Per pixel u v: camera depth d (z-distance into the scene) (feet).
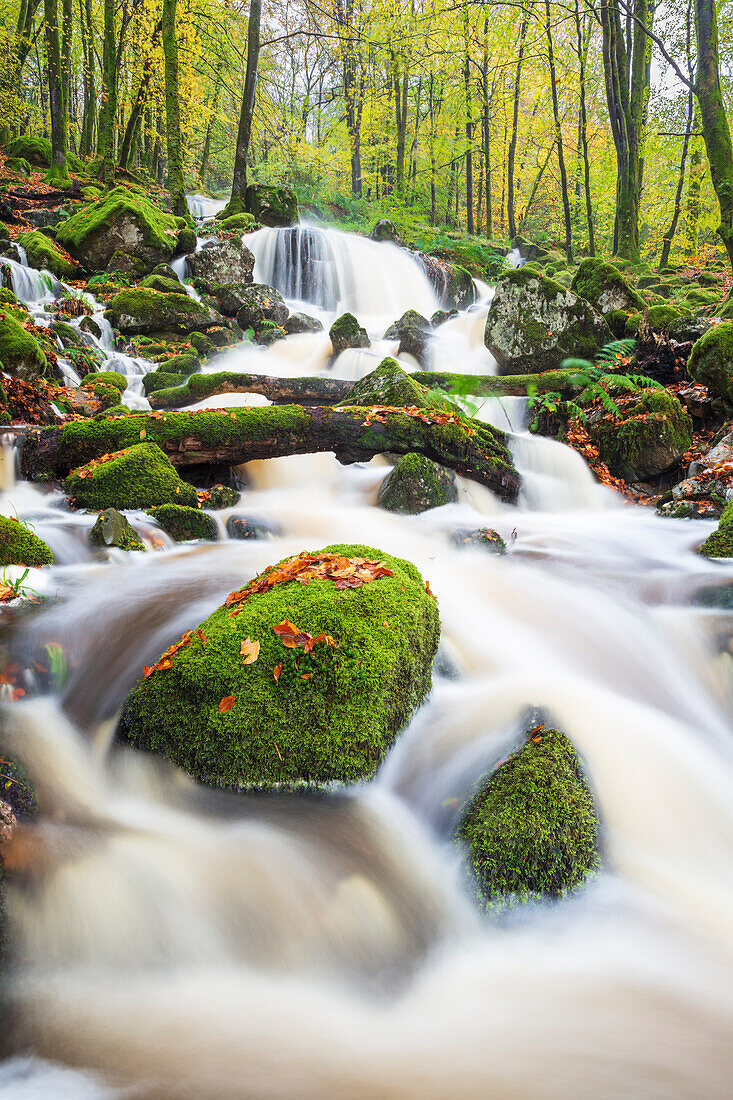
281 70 124.36
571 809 9.23
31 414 27.78
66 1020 7.06
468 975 7.97
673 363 32.45
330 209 94.53
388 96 94.02
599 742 11.21
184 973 7.72
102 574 16.21
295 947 8.00
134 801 9.96
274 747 9.81
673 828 10.23
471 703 12.01
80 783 10.06
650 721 12.25
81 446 22.59
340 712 10.10
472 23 76.89
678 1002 7.49
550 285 36.78
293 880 8.62
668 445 27.61
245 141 67.41
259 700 10.16
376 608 11.66
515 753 10.14
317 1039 7.02
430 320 50.72
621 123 67.97
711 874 9.71
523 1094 6.36
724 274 69.26
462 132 99.55
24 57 85.76
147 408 31.04
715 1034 7.09
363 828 9.52
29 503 21.22
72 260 51.60
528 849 8.67
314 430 24.20
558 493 27.20
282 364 42.24
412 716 11.34
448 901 8.77
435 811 10.07
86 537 18.16
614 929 8.44
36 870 8.05
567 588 16.97
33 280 44.83
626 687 13.60
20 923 7.55
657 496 27.73
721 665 13.76
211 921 8.11
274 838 9.21
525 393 33.88
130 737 10.46
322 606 11.50
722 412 29.22
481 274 72.84
